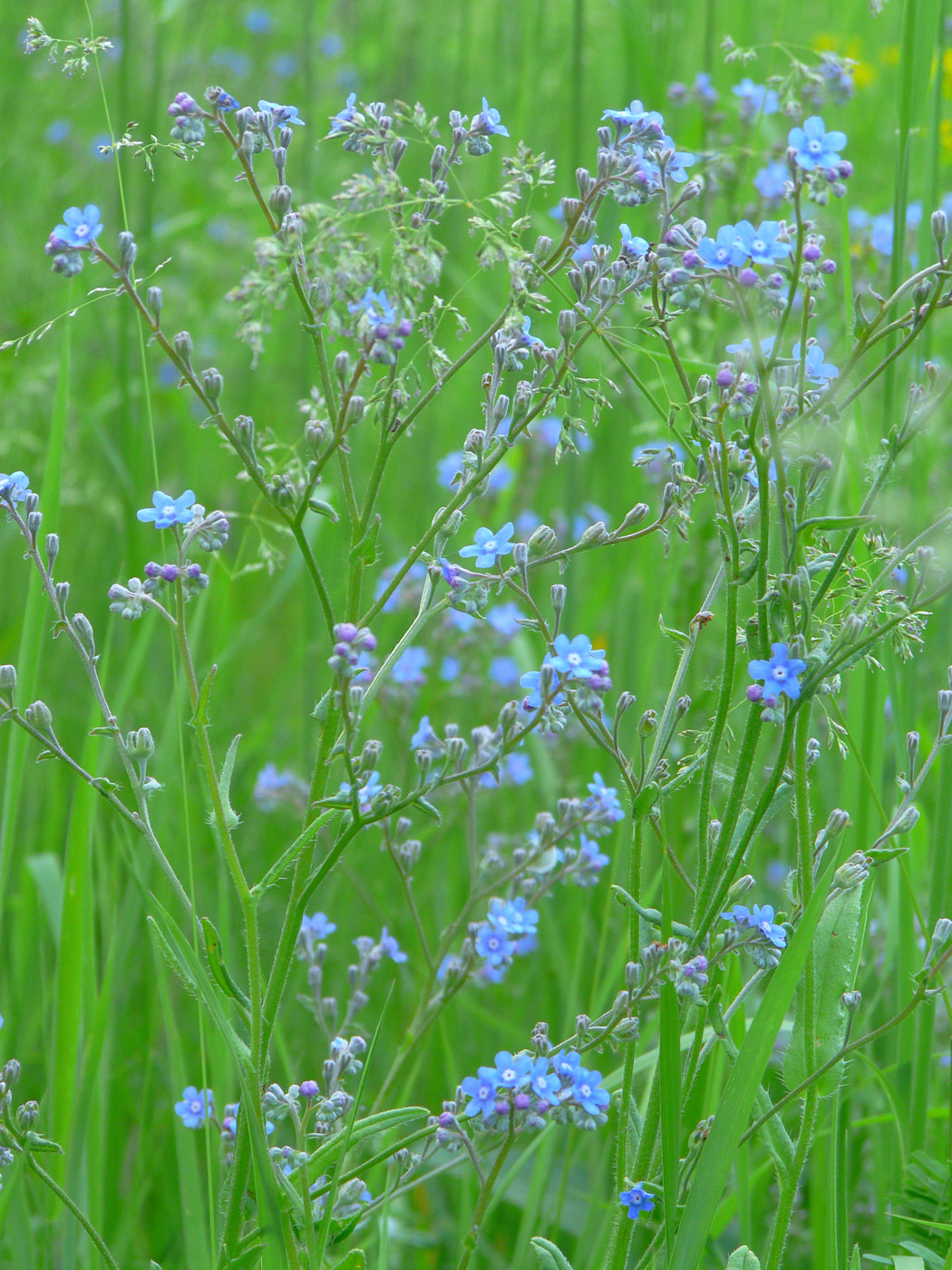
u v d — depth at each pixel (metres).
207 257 5.78
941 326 4.55
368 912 4.22
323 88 7.00
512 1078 2.14
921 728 3.63
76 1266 2.80
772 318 2.15
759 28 5.67
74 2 6.50
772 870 3.97
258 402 5.90
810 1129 2.14
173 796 3.78
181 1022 3.67
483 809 4.49
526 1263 2.91
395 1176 2.45
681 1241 2.01
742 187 3.87
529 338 2.11
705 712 3.79
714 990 2.14
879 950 3.45
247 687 5.38
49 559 2.11
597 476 4.96
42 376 4.78
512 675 4.59
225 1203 2.16
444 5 6.30
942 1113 2.86
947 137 5.01
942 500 3.59
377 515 2.03
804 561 2.21
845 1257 2.58
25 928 3.52
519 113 4.89
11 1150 2.19
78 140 6.48
